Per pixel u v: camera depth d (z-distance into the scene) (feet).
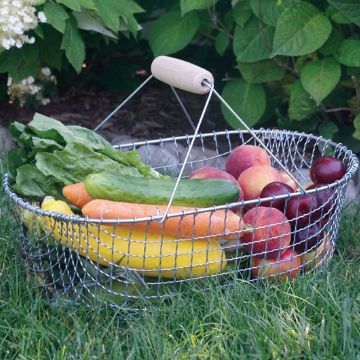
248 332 3.24
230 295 3.49
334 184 3.72
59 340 3.30
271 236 3.64
